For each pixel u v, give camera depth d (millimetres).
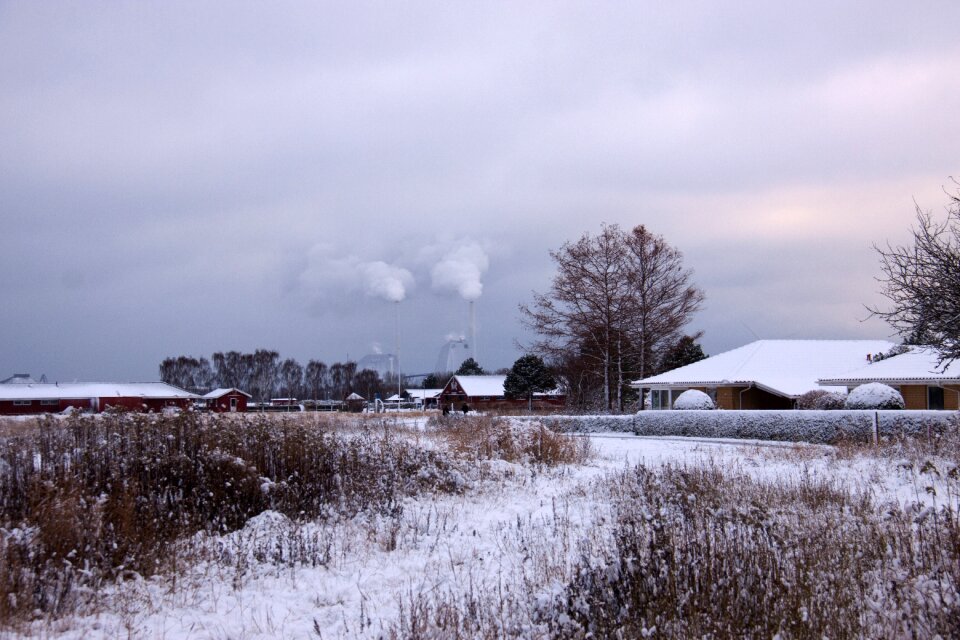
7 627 7414
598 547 9523
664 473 15094
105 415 14922
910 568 7793
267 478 13227
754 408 42562
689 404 37281
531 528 11734
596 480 16719
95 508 10203
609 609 6848
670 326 49156
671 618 6594
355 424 30375
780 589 6848
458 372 115750
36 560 8734
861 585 7352
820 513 10977
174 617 8117
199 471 12703
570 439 22688
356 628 7555
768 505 11352
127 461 12875
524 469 18641
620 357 49156
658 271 49781
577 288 49281
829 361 44344
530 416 43219
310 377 133000
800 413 30172
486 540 11336
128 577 9297
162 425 14258
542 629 6684
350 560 10359
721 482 13961
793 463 19203
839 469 17391
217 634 7555
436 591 8375
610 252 49312
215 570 9820
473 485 16016
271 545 10672
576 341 49844
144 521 10758
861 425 27953
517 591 8250
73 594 8344
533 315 50312
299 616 8109
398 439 19062
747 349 46969
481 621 7047
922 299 17234
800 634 6172
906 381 33438
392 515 12656
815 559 7977
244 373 129125
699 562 7410
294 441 14797
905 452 18594
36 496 10820
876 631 6242
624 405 55719
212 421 15047
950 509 8797
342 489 13852
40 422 14938
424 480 15602
